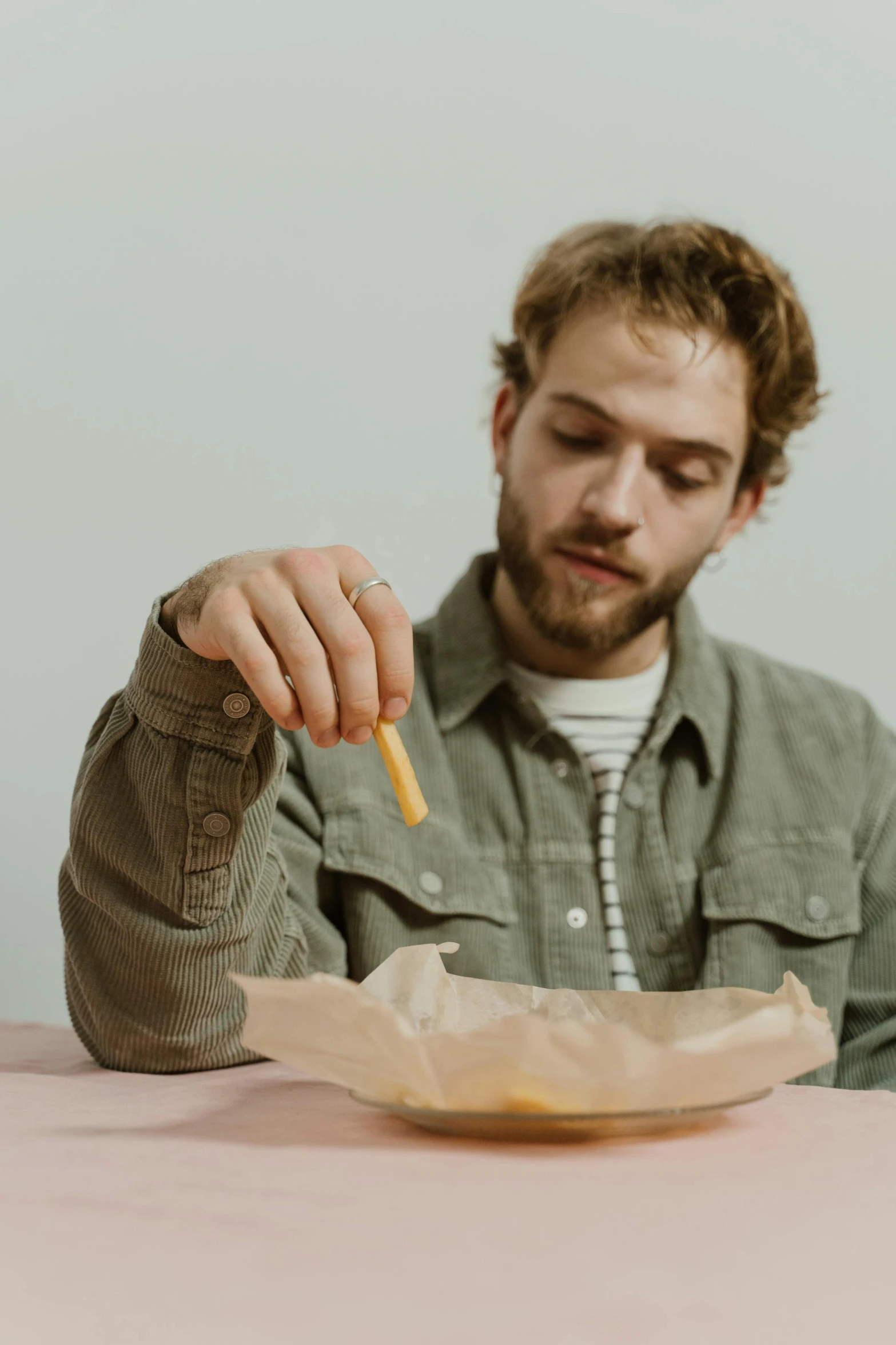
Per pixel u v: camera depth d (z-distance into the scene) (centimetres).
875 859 120
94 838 69
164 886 67
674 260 116
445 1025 57
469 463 196
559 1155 43
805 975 112
